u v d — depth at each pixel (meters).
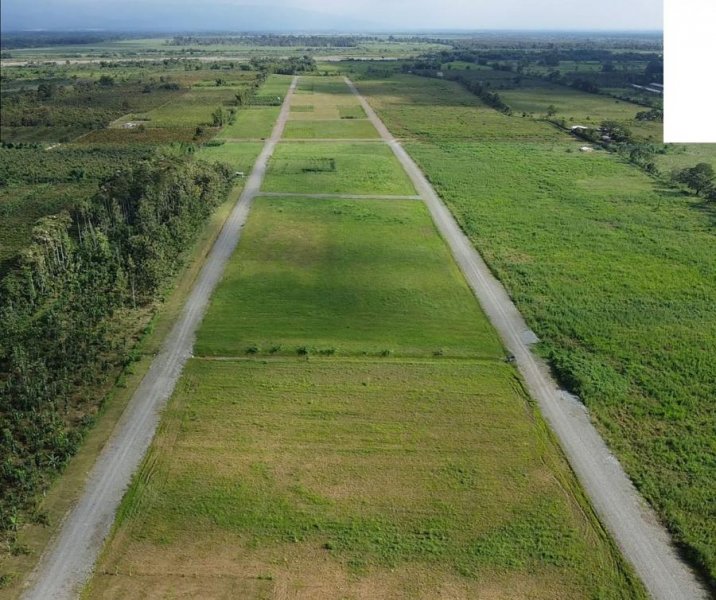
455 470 25.73
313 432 27.91
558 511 23.61
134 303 39.34
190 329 36.75
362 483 24.95
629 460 26.20
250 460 26.12
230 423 28.44
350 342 35.44
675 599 20.08
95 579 20.62
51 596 19.97
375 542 22.17
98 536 22.30
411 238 52.38
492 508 23.75
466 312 39.28
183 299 40.66
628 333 36.59
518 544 22.11
